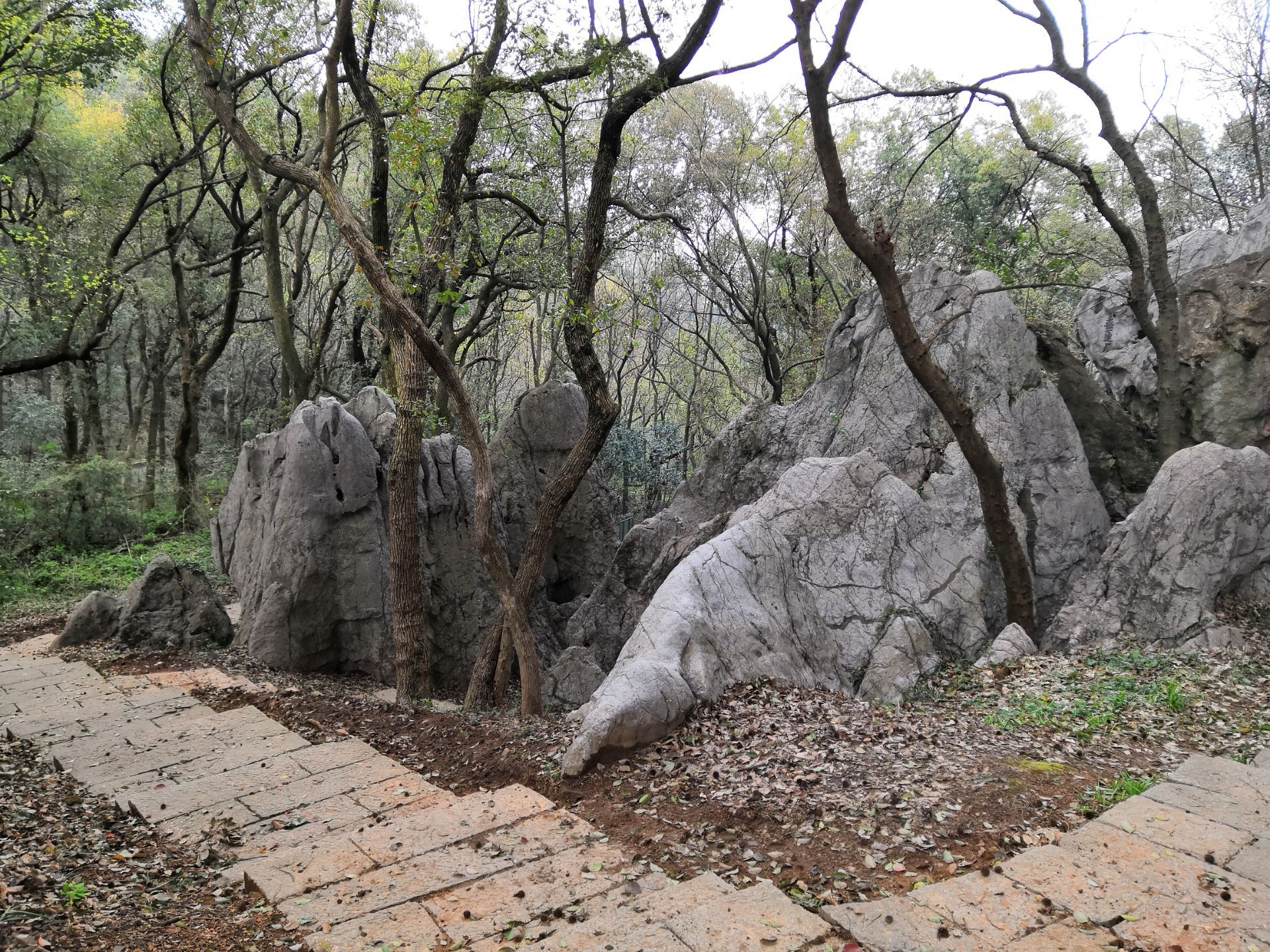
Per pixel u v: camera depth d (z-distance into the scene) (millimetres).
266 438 14766
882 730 7465
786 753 6840
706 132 24516
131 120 22266
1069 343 14195
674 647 8148
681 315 34219
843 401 14219
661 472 25516
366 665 12297
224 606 13883
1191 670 9000
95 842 6129
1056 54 12391
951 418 10383
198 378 24406
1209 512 10359
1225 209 19516
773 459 14500
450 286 12047
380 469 13062
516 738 8125
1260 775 5938
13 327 24219
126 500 22672
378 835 5879
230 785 7137
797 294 26484
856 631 10711
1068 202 25359
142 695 9805
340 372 31391
